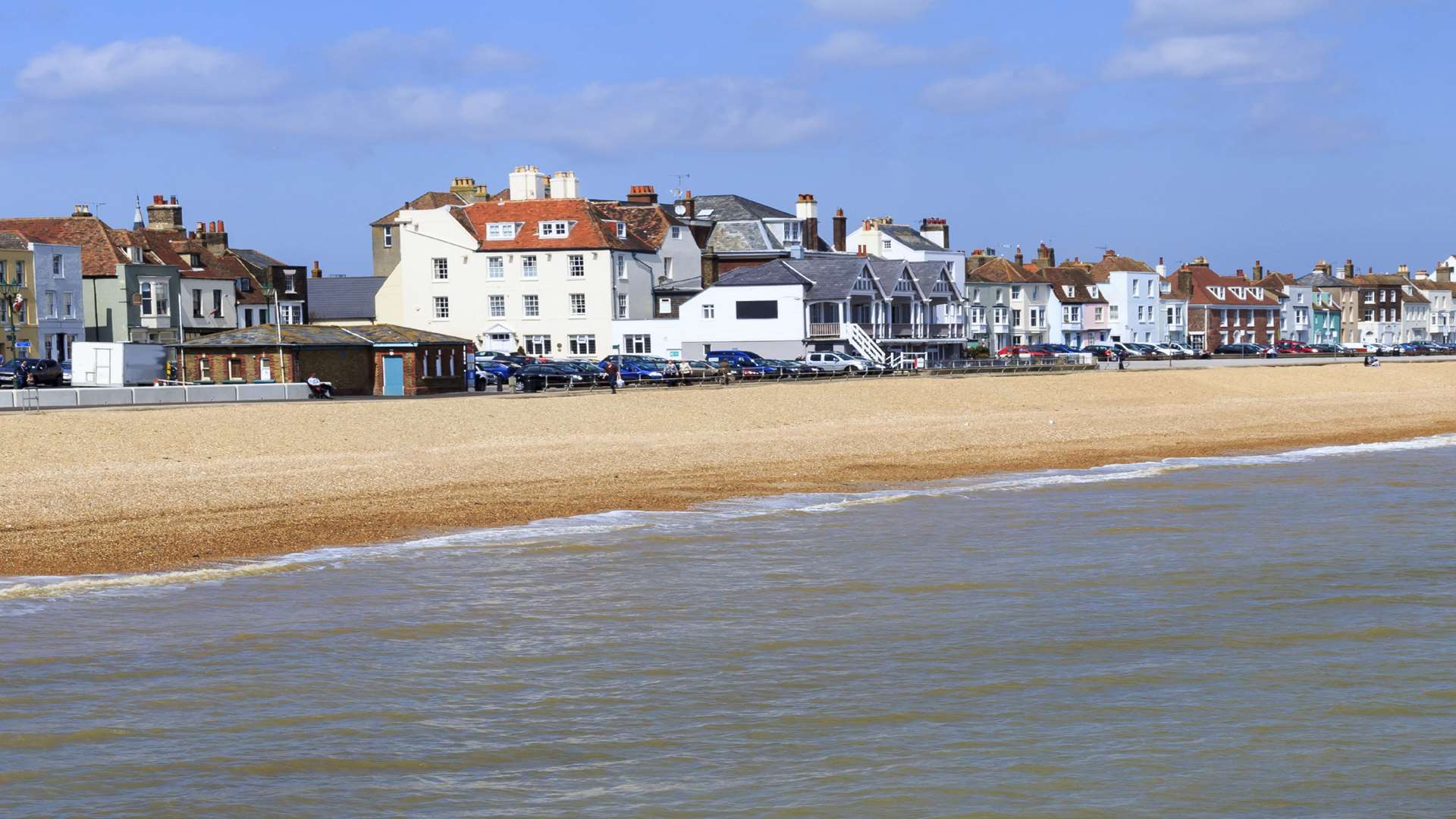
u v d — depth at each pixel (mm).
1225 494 39938
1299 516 35219
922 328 114875
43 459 41531
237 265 109438
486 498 38500
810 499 39125
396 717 18547
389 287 111688
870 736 17781
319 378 71375
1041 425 62062
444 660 21297
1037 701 19141
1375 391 90000
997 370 95875
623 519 35188
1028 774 16484
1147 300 156000
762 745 17484
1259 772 16531
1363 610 24219
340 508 36281
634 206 115375
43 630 23031
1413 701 19047
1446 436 60812
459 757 17109
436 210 109188
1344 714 18562
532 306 107250
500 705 19094
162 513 34688
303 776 16453
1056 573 27656
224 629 23156
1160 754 17125
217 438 46344
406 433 50469
